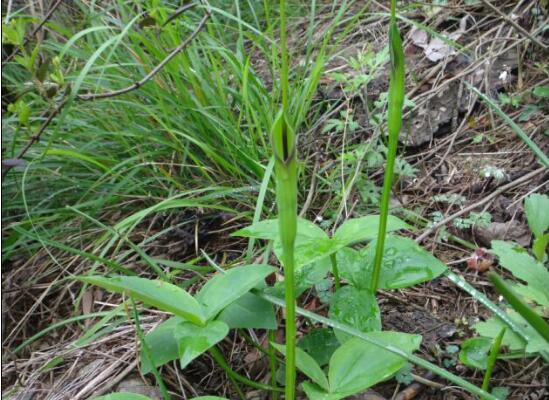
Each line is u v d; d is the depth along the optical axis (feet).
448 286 1.47
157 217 1.74
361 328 1.15
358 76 1.90
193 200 1.58
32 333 1.56
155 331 1.21
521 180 1.65
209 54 1.95
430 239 1.61
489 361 1.05
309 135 1.94
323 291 1.43
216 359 1.22
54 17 2.26
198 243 1.68
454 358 1.28
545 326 0.79
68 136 1.77
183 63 1.79
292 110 1.88
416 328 1.37
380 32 2.29
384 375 1.00
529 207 1.30
